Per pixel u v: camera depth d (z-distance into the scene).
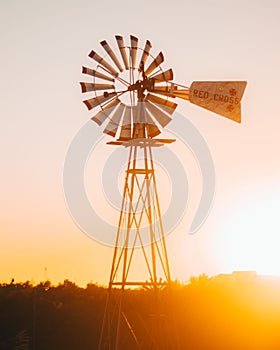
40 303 61.75
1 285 66.00
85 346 56.09
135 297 58.94
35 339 56.88
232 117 31.98
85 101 32.81
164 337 36.91
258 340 55.91
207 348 55.50
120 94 33.12
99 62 32.94
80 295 66.38
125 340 54.50
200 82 32.22
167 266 33.56
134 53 32.97
